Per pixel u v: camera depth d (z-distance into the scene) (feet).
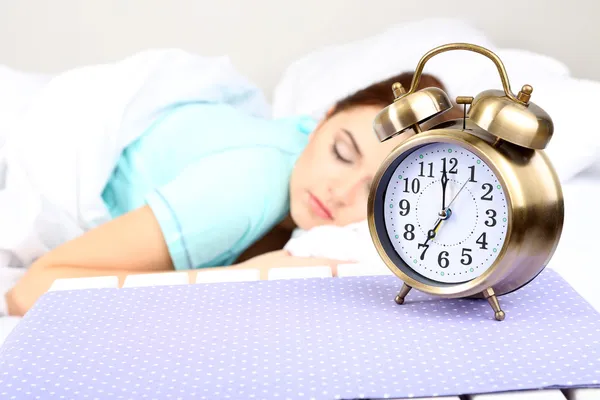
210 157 5.23
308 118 6.13
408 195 2.92
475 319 2.75
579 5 6.94
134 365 2.46
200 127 5.61
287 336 2.64
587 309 2.81
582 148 5.29
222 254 5.10
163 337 2.66
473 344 2.53
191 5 7.13
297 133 5.86
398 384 2.28
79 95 5.62
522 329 2.65
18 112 5.97
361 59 6.35
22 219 5.02
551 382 2.27
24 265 5.19
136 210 4.90
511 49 6.48
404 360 2.43
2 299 4.52
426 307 2.89
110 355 2.53
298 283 3.20
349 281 3.22
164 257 4.83
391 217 2.96
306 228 5.31
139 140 5.70
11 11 7.11
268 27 7.17
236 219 4.97
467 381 2.29
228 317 2.83
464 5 7.02
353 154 5.18
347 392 2.24
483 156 2.68
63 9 7.11
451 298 2.95
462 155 2.80
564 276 3.96
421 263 2.91
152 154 5.62
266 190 5.14
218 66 6.13
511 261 2.67
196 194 4.89
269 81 7.29
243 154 5.24
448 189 2.84
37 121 5.49
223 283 3.21
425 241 2.90
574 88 5.60
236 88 6.23
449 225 2.85
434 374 2.34
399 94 2.90
